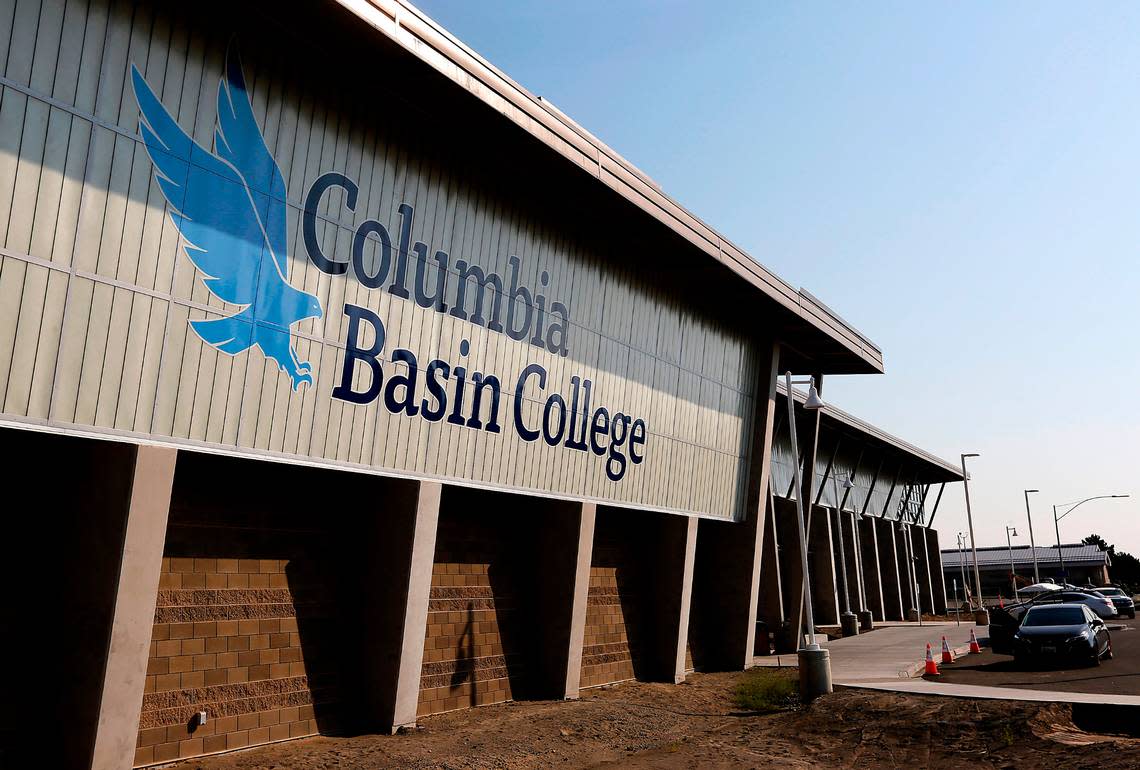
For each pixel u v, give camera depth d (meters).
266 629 15.27
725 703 22.62
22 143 11.12
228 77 13.72
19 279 11.09
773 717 19.47
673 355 26.36
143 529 12.20
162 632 13.56
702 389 28.08
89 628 11.94
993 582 117.50
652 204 21.84
